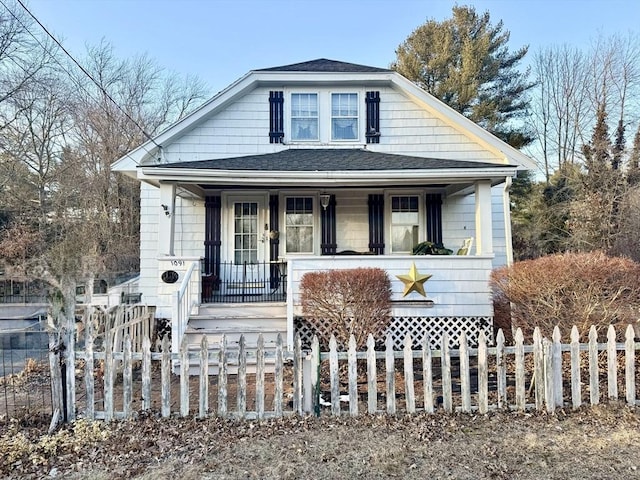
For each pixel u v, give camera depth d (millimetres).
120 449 4160
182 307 7512
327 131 11516
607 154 21281
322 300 7441
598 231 19547
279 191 11172
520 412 4938
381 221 11234
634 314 6309
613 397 5133
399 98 11547
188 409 4945
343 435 4414
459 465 3766
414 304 8406
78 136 26812
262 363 4945
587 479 3498
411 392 4969
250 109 11352
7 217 23562
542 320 6531
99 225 24859
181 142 11117
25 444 4242
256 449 4125
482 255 8508
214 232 11023
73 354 4926
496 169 8602
